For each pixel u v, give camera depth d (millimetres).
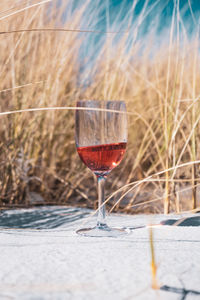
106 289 642
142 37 2475
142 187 1969
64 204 1814
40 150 2107
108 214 1449
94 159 1113
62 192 2049
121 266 765
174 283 673
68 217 1491
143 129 2453
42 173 2021
